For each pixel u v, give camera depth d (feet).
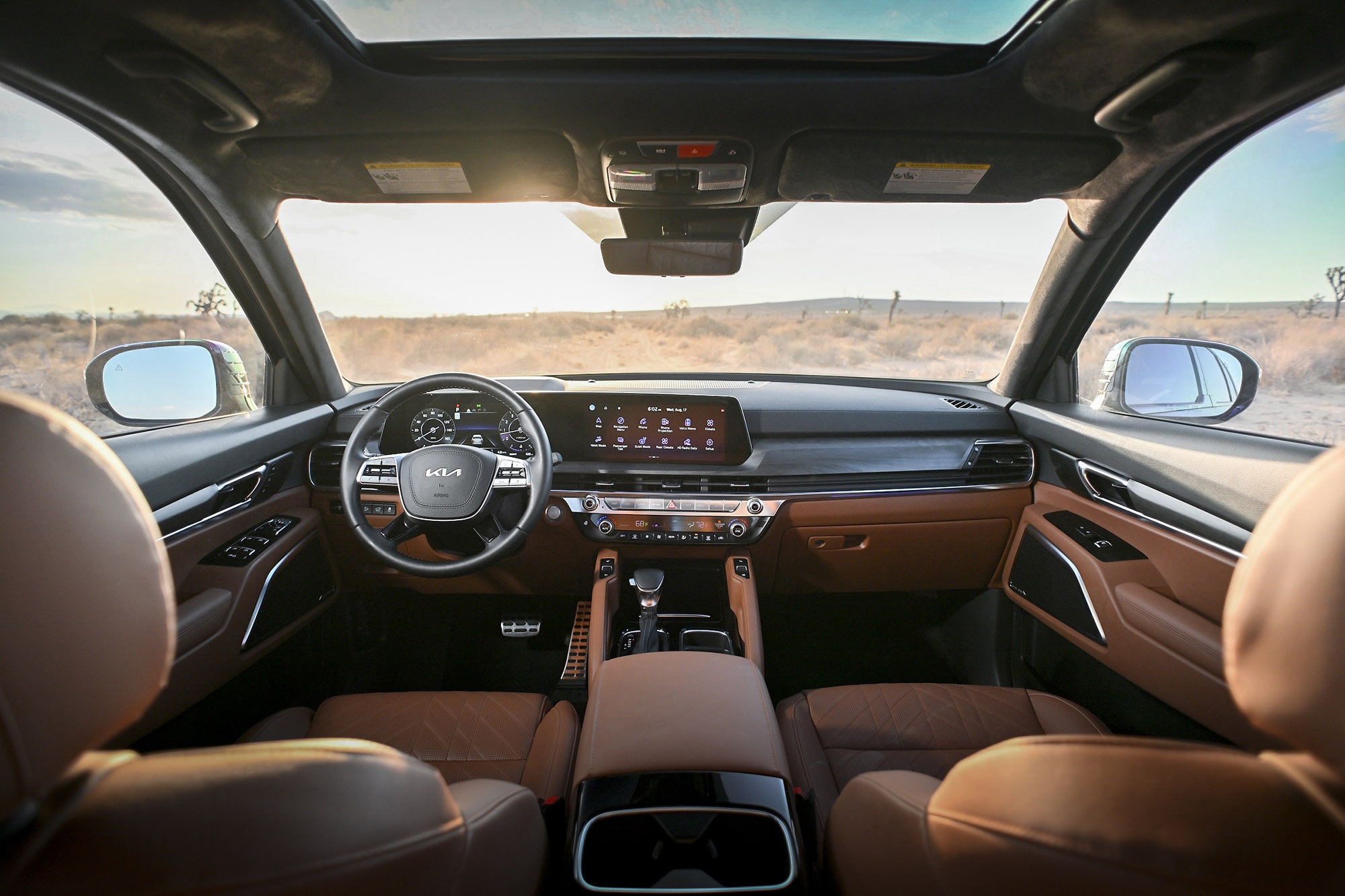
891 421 7.75
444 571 6.22
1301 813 1.33
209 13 4.26
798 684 8.17
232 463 6.25
